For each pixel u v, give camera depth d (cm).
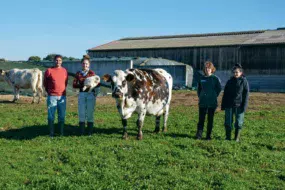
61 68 1251
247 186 770
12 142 1144
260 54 5591
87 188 736
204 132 1365
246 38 6162
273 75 5469
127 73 1202
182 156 970
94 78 1241
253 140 1217
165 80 1343
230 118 1199
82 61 1257
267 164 930
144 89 1212
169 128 1441
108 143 1116
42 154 1000
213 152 1033
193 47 6253
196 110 2083
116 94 1146
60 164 909
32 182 779
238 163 937
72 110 2005
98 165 898
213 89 1211
